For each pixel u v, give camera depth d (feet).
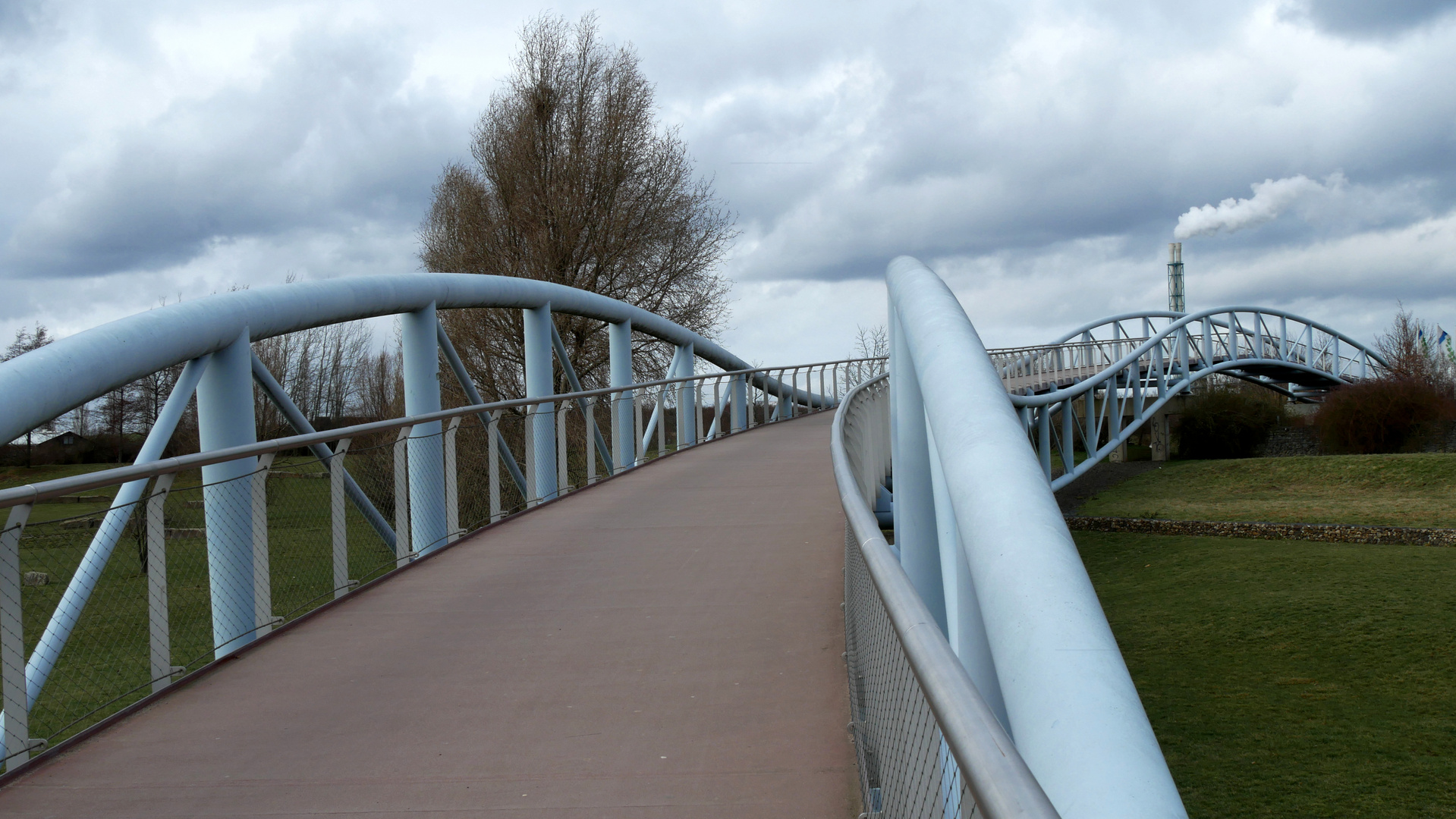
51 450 86.74
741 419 69.77
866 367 108.37
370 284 38.73
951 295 10.27
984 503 5.28
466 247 92.48
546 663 16.60
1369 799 36.14
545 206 90.63
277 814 11.18
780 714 13.80
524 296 51.34
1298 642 55.57
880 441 38.91
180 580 17.07
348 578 22.54
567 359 60.29
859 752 11.28
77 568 14.62
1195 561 79.15
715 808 10.87
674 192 94.02
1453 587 62.44
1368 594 62.85
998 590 4.66
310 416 133.69
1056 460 162.09
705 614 19.24
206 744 13.47
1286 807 36.24
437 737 13.44
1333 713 44.96
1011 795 3.32
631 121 91.97
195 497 17.49
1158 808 3.53
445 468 28.78
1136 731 3.83
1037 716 4.01
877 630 8.61
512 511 35.81
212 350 29.96
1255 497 112.06
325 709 14.76
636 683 15.35
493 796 11.46
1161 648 57.98
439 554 26.27
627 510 32.40
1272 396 179.63
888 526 39.73
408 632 18.85
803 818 10.56
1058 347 149.07
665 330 71.10
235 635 18.28
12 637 13.14
